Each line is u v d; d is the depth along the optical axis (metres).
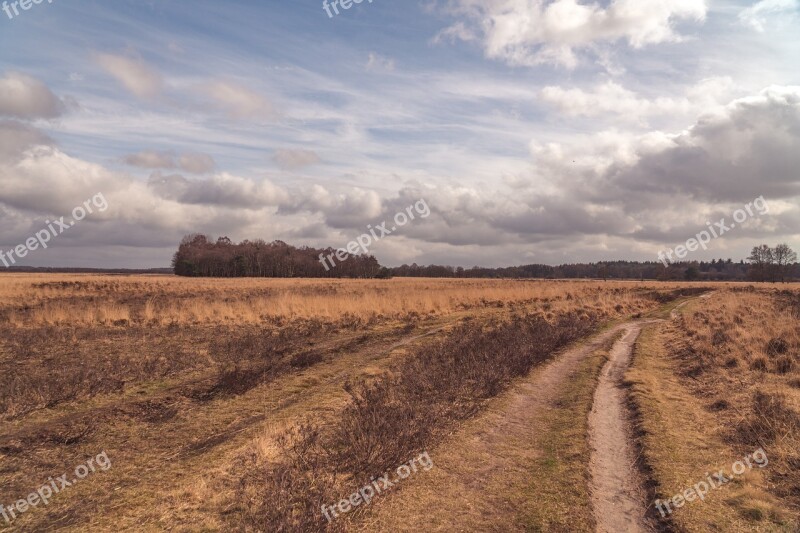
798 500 5.82
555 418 9.05
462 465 6.96
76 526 5.38
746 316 21.19
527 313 24.61
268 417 8.95
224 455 7.19
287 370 12.43
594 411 9.47
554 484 6.32
